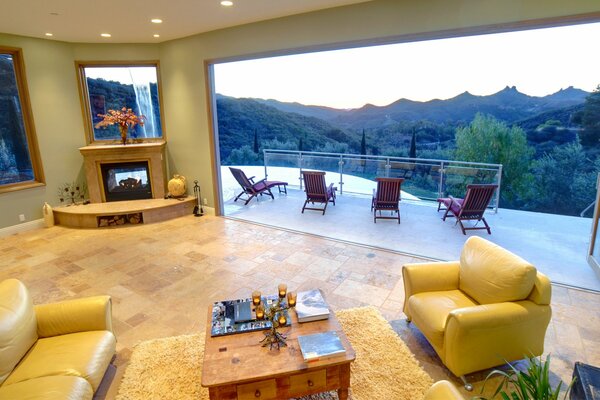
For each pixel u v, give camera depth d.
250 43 5.15
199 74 5.87
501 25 3.46
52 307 2.36
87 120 6.27
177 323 3.09
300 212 6.62
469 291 2.68
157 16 4.49
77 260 4.47
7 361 1.94
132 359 2.60
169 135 6.66
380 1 4.04
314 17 4.51
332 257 4.45
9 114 5.46
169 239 5.18
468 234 5.33
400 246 4.82
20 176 5.67
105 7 4.02
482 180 6.43
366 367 2.46
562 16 3.19
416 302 2.69
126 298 3.53
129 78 6.42
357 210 6.71
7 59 5.34
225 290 3.66
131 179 6.38
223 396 1.87
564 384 2.30
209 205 6.45
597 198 4.01
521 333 2.29
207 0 3.89
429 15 3.80
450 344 2.24
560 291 3.53
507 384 2.20
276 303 2.35
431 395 1.42
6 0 3.66
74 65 6.01
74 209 5.82
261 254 4.59
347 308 3.24
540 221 5.95
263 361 1.95
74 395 1.83
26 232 5.56
